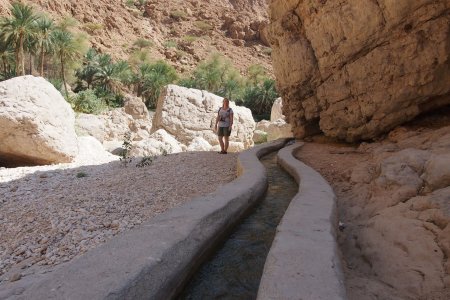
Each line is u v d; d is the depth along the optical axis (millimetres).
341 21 8000
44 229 4406
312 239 3068
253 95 61375
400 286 2744
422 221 3408
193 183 6590
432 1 6266
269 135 22594
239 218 4332
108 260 2537
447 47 6340
